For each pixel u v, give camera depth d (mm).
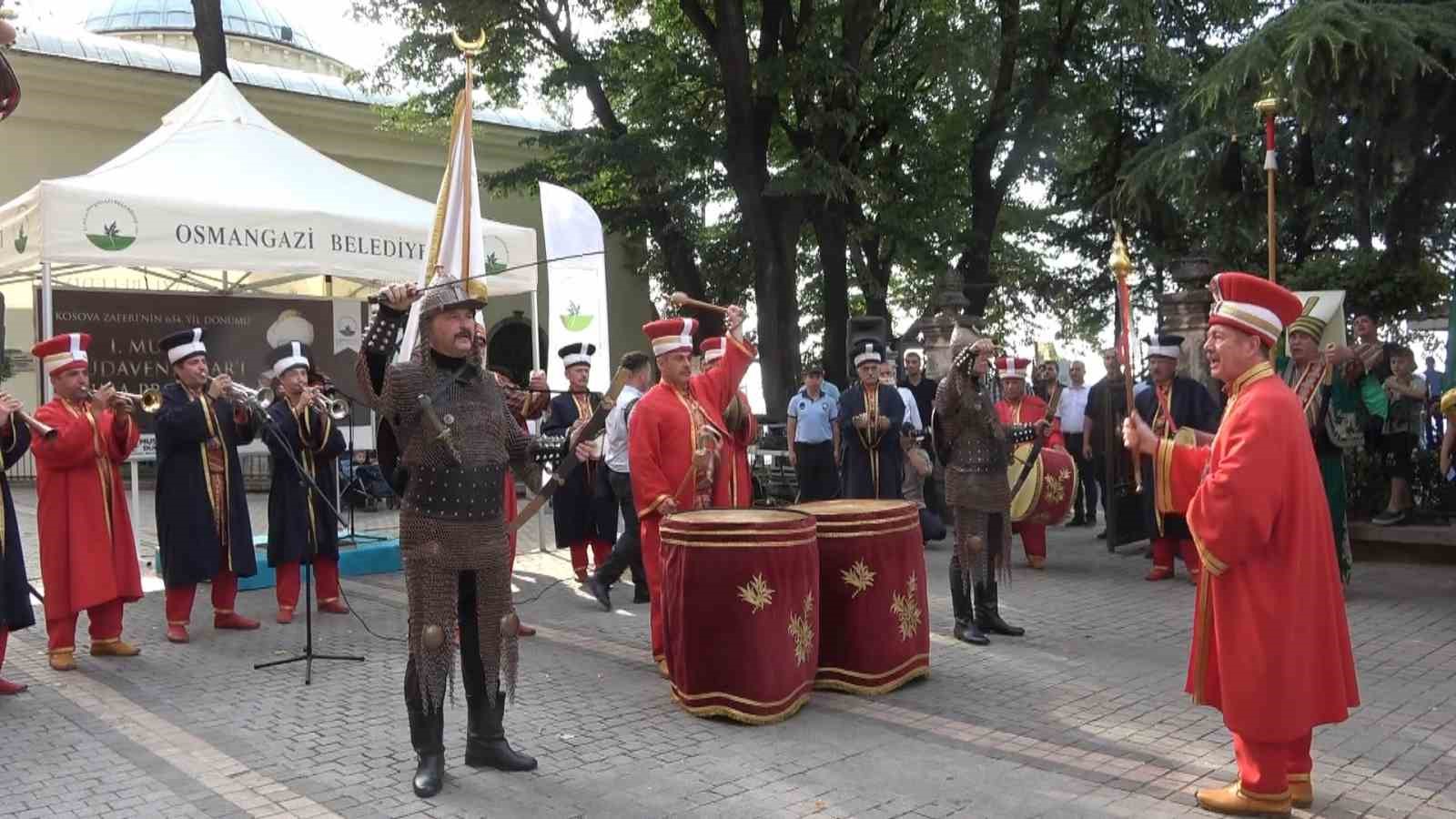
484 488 4824
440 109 21500
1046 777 4953
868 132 22250
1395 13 9906
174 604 7930
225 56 14570
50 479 7195
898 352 15070
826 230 20953
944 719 5836
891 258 23922
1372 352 10930
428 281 7559
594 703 6242
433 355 4828
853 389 10469
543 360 26781
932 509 12742
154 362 11664
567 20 21391
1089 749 5336
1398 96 10258
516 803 4723
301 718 6000
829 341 21016
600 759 5262
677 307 7168
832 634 6316
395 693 6516
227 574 8250
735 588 5750
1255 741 4355
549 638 7953
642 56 21625
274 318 12445
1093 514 14031
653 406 6895
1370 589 9156
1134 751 5305
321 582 8891
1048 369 14188
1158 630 7914
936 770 5062
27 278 11164
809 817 4527
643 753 5348
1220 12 19094
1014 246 26109
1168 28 19969
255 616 8852
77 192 9031
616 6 22016
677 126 20750
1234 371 4535
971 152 22656
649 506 6754
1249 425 4352
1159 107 20594
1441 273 14164
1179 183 13883
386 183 25703
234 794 4863
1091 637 7695
